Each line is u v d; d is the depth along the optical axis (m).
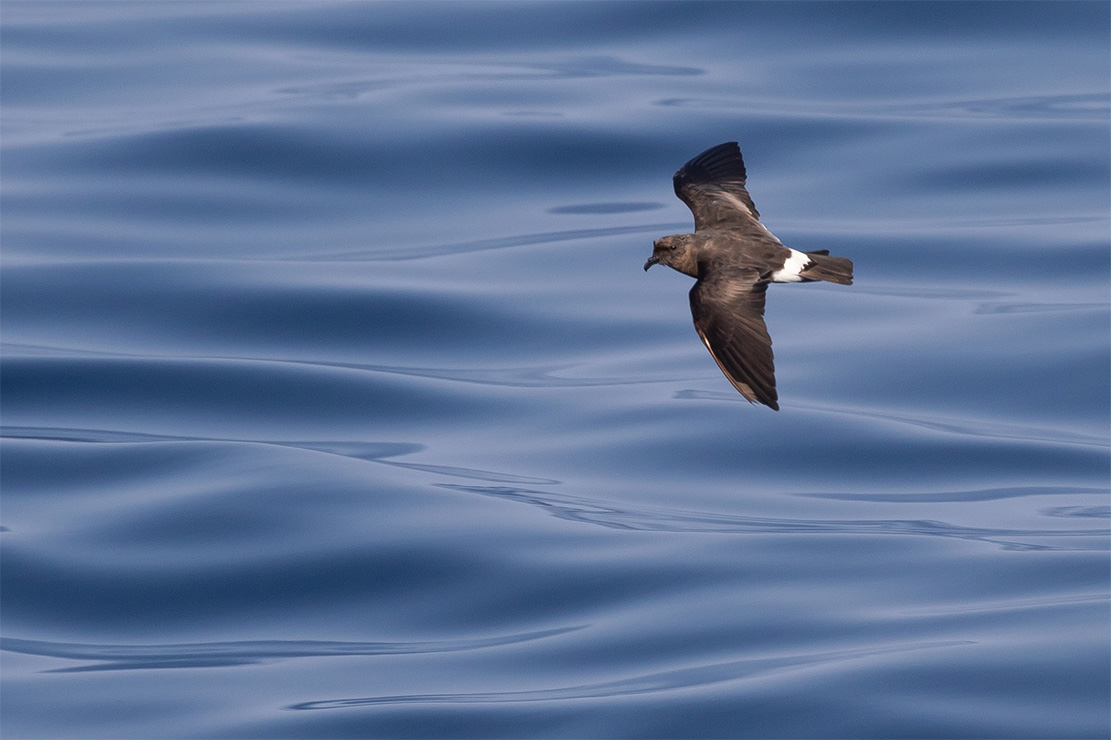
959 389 19.42
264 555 16.09
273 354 20.78
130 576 15.88
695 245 10.83
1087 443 18.23
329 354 20.80
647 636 14.38
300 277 22.31
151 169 24.95
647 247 22.98
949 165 24.59
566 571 15.52
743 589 15.05
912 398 19.33
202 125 25.98
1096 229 22.80
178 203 24.22
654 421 18.78
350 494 17.11
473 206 24.25
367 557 15.95
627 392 19.55
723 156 12.34
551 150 25.20
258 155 25.25
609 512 16.78
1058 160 24.52
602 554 15.78
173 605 15.50
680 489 17.42
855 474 17.73
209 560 16.08
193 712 13.66
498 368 20.42
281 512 16.77
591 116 25.97
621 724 12.95
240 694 13.93
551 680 13.84
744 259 10.59
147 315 21.48
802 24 29.00
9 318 21.44
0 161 25.14
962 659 13.54
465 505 16.84
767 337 10.01
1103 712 12.80
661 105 26.38
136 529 16.64
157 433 18.98
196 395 19.75
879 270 22.22
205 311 21.56
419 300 21.69
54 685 14.25
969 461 17.83
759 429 18.48
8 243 23.03
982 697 13.02
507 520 16.48
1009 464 17.78
